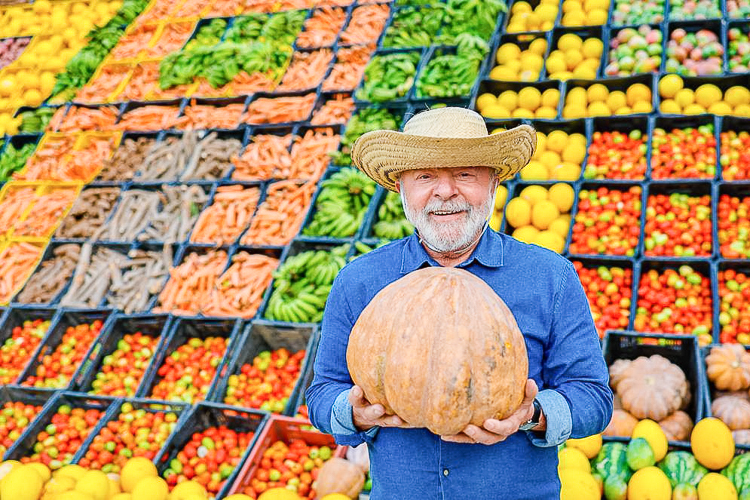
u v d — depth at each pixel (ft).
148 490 12.14
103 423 15.16
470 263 7.43
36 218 22.71
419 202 7.28
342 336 7.64
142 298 19.25
